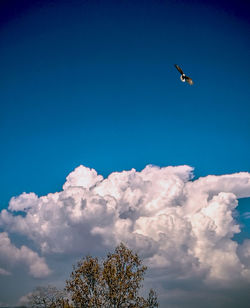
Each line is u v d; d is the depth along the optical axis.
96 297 43.44
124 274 44.47
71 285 44.56
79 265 46.44
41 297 45.62
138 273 45.09
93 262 45.97
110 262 45.16
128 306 43.25
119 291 43.41
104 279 44.06
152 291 46.19
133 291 43.84
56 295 46.09
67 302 43.66
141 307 43.38
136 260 46.12
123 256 46.41
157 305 45.28
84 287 44.22
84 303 43.47
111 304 42.91
